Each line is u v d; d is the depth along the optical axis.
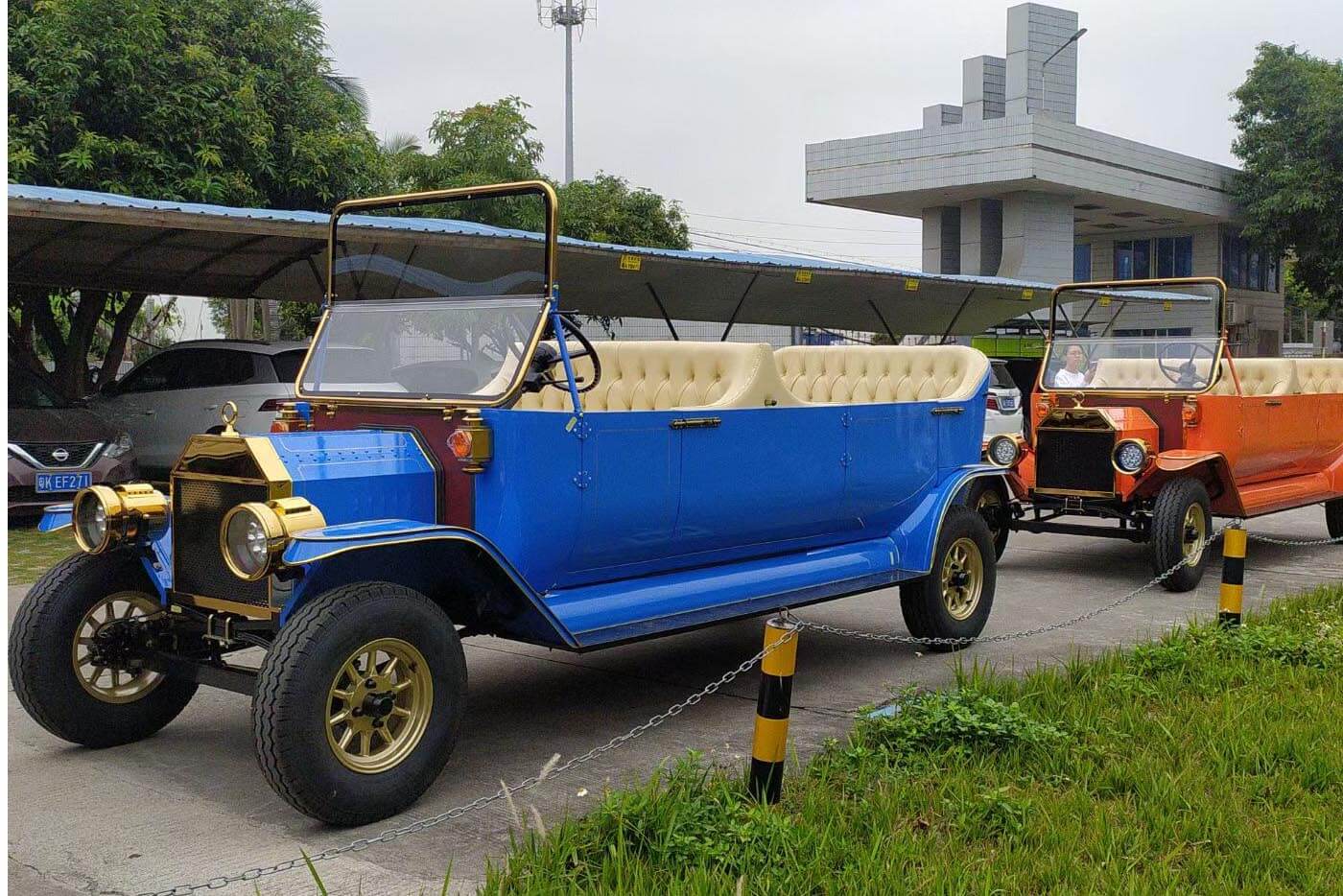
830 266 14.66
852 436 6.23
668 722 5.46
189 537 4.58
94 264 12.02
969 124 28.06
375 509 4.57
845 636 7.34
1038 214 29.03
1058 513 9.50
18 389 12.15
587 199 23.77
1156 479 9.16
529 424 4.69
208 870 3.80
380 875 3.76
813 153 30.92
